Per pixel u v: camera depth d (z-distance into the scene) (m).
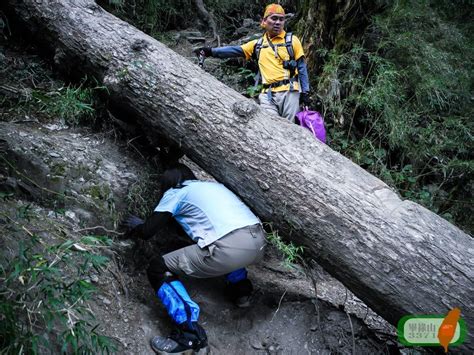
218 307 3.38
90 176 3.57
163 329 3.10
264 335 3.24
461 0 6.89
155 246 3.56
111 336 2.85
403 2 5.80
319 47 5.51
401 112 5.36
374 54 5.64
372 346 3.29
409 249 2.83
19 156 3.37
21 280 2.38
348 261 2.96
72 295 2.46
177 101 3.62
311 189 3.10
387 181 5.13
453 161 5.45
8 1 4.49
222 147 3.41
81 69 4.26
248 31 6.84
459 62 6.26
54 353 2.53
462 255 2.79
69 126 4.06
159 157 4.13
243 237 3.04
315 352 3.18
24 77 4.32
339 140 5.19
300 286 3.73
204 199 3.13
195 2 6.88
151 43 4.01
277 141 3.32
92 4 4.41
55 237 3.03
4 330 2.29
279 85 4.39
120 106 4.03
